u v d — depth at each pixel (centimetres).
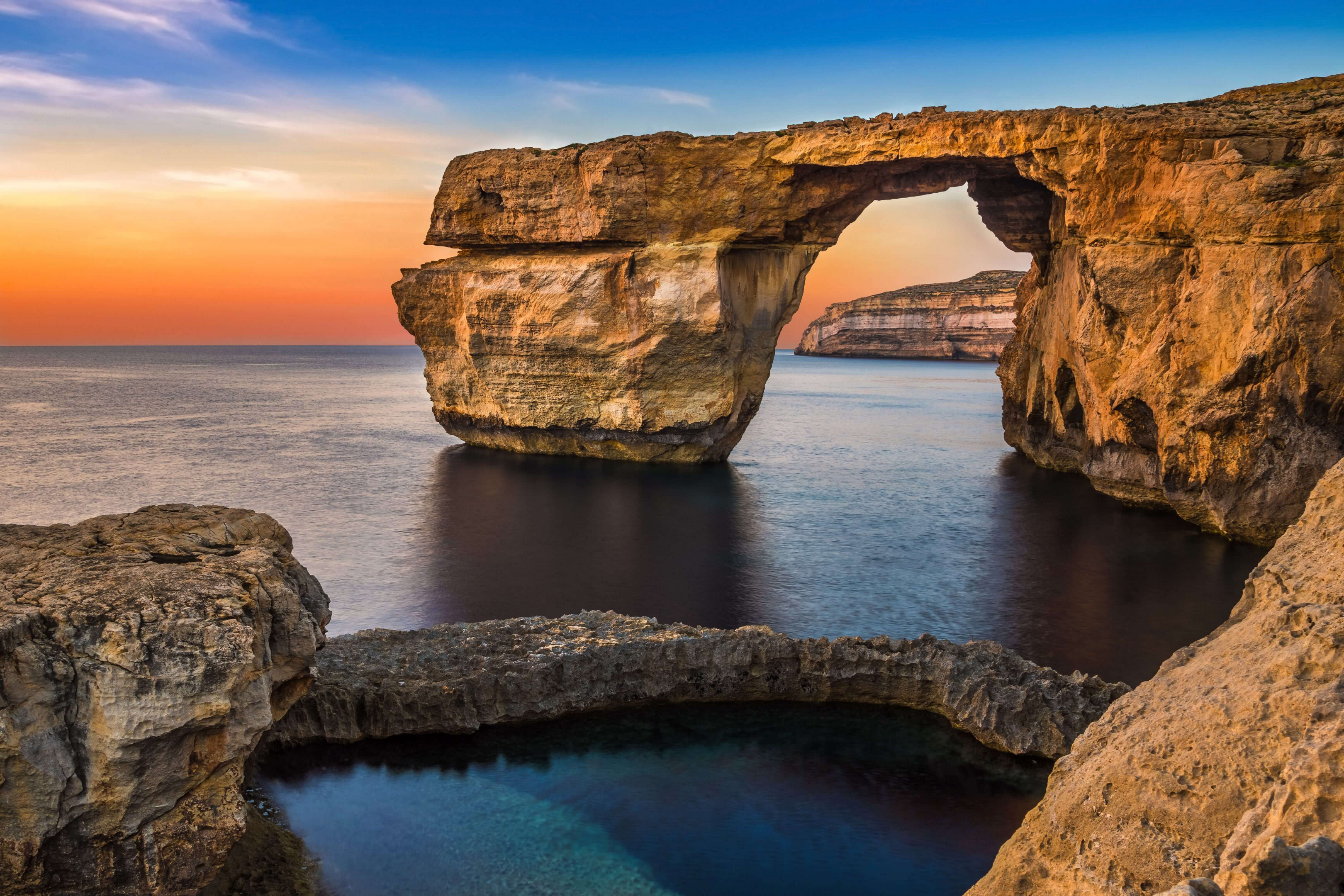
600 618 2284
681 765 1741
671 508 4209
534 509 4162
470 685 1869
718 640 2039
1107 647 2386
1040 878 832
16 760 1006
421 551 3400
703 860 1426
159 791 1076
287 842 1424
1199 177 3266
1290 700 747
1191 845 732
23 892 1034
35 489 4494
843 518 3997
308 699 1794
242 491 4562
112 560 1258
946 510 4150
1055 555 3312
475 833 1493
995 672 1911
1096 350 3791
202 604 1123
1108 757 846
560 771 1716
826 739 1850
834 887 1362
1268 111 3481
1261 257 3097
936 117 4159
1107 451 4122
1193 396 3353
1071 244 4166
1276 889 570
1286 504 3191
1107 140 3600
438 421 6888
